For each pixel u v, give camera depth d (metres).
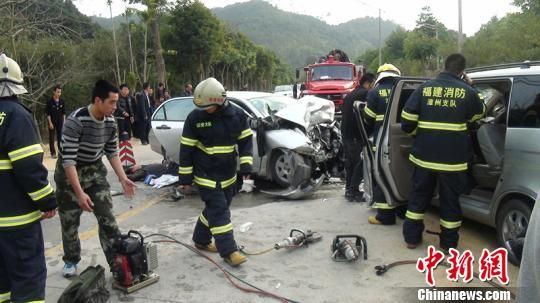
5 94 2.74
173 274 4.03
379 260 4.21
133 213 6.02
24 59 14.42
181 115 7.76
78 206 3.92
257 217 5.60
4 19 10.49
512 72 4.17
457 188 4.12
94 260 4.12
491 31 31.41
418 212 4.36
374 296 3.56
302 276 3.93
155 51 22.73
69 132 3.55
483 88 4.70
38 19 11.45
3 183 2.74
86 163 3.80
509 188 3.99
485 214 4.35
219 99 3.97
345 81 16.55
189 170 4.15
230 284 3.81
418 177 4.28
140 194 7.04
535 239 1.43
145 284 3.79
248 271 4.05
